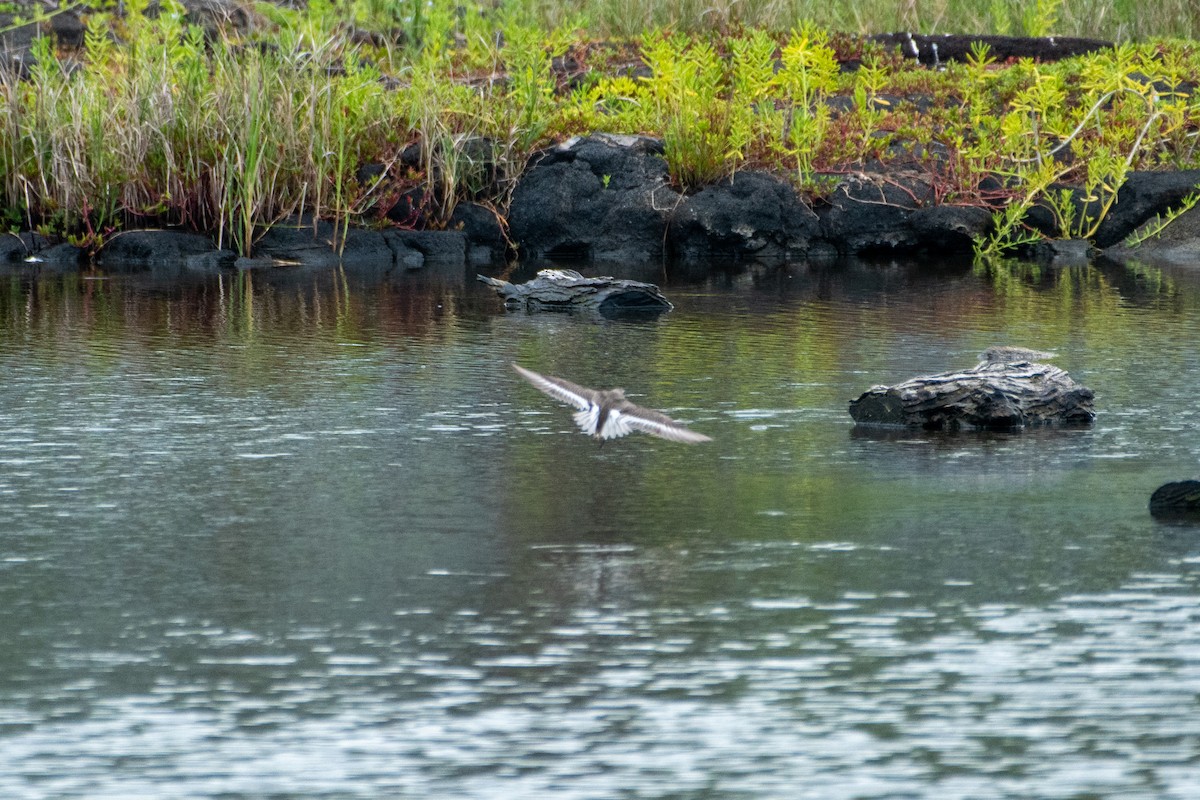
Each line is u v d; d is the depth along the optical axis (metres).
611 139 63.78
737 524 26.67
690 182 63.00
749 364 39.75
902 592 23.44
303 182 61.28
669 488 28.84
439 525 26.67
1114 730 19.08
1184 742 18.77
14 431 32.84
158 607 22.95
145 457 30.88
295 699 19.92
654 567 24.58
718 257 62.09
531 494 28.47
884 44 74.56
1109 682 20.33
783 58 65.19
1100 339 42.75
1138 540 25.69
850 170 63.91
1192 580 23.84
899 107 66.75
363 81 64.62
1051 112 65.31
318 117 61.69
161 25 68.25
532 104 63.75
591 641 21.69
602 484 29.09
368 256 60.84
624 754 18.53
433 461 30.72
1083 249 61.94
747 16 79.62
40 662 21.03
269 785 17.83
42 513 27.31
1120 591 23.42
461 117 63.91
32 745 18.73
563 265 60.00
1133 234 62.34
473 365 39.69
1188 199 61.69
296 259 60.34
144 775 18.06
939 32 79.00
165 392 36.53
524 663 20.95
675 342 42.97
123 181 60.94
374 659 21.08
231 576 24.22
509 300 49.88
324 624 22.28
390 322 46.19
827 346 42.12
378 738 18.92
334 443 32.00
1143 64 67.38
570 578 24.09
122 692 20.14
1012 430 33.09
